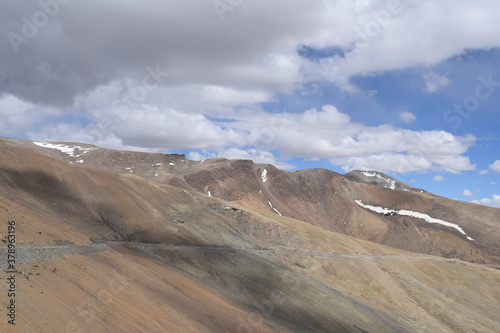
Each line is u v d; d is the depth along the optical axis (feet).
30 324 69.62
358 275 336.08
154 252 207.51
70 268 106.52
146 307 112.47
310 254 343.26
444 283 385.29
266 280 246.47
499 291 393.09
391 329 248.32
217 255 247.70
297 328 191.01
